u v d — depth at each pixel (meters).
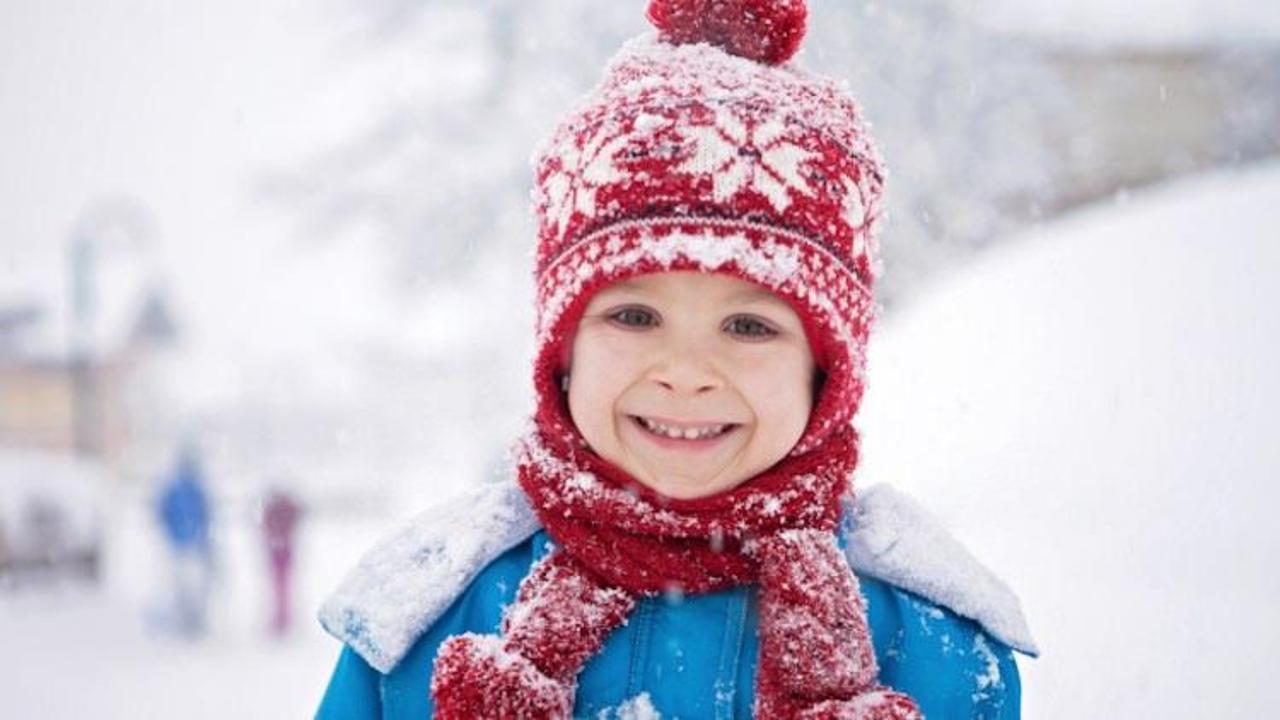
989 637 1.67
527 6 11.61
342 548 14.96
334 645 9.45
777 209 1.55
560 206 1.63
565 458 1.61
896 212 10.13
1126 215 5.28
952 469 3.52
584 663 1.57
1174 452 3.60
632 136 1.56
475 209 11.90
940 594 1.66
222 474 23.05
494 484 1.77
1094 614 3.02
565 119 1.71
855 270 1.64
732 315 1.56
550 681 1.50
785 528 1.59
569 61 11.54
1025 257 4.98
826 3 10.38
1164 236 4.82
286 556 10.19
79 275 19.69
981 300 4.61
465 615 1.67
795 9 1.75
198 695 7.89
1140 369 3.95
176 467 10.62
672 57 1.66
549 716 1.48
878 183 1.71
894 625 1.65
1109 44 14.71
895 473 3.53
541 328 1.65
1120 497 3.37
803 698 1.50
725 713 1.56
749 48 1.75
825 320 1.57
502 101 11.77
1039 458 3.55
